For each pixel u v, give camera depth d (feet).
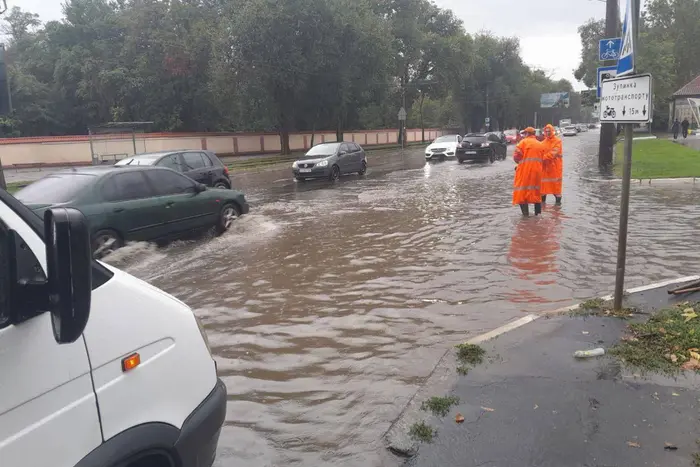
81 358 6.32
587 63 212.02
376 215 40.42
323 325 18.34
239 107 133.59
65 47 155.94
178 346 7.85
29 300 5.67
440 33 183.01
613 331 15.98
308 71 111.96
